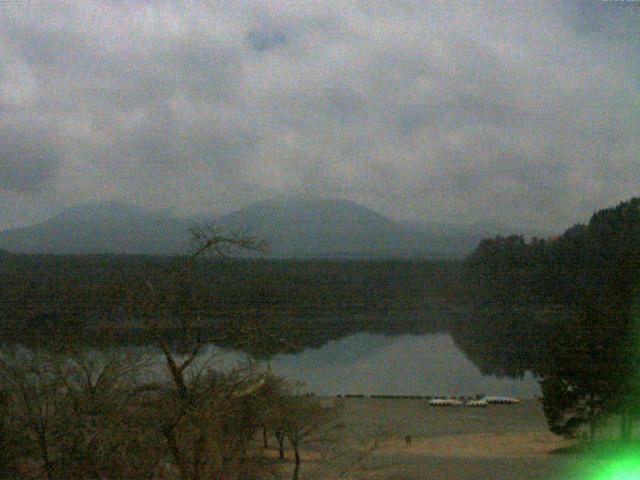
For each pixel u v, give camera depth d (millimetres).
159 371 16844
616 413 43312
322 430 41875
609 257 128250
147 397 15641
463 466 34312
